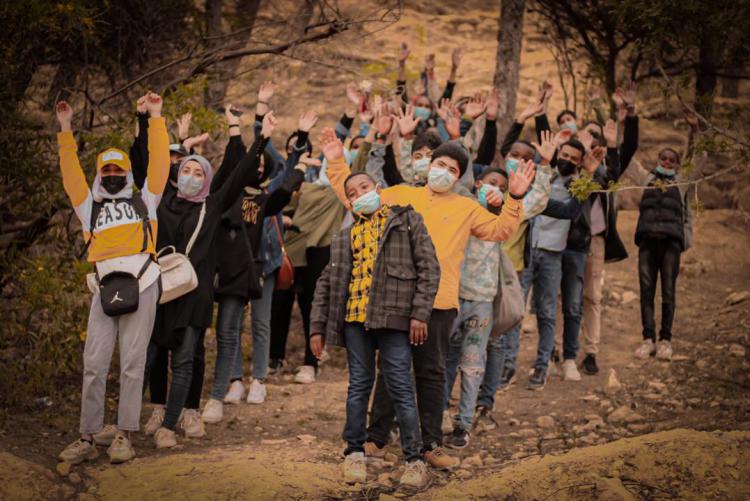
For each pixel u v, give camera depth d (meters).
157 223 5.10
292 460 5.03
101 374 4.81
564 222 6.85
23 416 5.61
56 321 5.84
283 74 11.41
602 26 9.95
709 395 6.51
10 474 4.47
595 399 6.60
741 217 10.51
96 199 4.89
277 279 6.65
